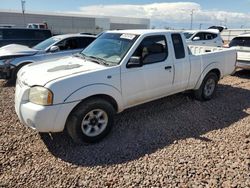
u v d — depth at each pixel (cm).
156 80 457
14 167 326
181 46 502
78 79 358
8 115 495
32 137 406
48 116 339
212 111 524
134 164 333
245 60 828
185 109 531
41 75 369
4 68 755
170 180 299
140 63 426
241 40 856
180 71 498
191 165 328
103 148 375
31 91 351
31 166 329
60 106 343
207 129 439
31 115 341
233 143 384
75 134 368
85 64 415
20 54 765
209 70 564
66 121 365
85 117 371
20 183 296
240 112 520
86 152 363
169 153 358
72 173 315
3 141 391
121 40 450
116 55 425
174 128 442
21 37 1216
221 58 594
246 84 758
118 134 418
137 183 295
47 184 294
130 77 415
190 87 542
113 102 411
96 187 289
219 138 403
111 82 391
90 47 493
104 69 387
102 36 506
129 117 486
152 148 374
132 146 380
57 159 345
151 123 462
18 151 364
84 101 368
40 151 365
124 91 413
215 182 294
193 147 374
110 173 315
